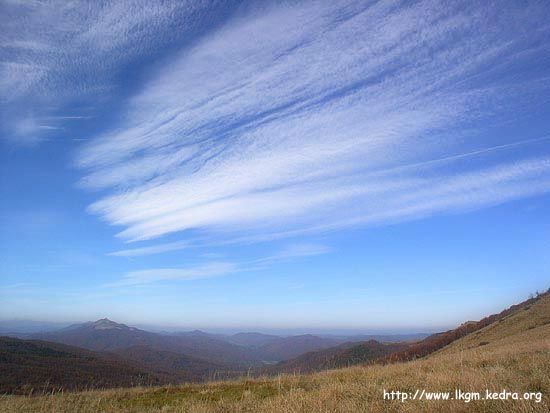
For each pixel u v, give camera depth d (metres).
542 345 19.34
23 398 14.55
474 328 74.75
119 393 16.16
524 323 50.91
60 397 14.59
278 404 10.66
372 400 10.20
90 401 14.12
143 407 13.03
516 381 10.43
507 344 30.72
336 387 12.35
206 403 12.64
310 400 10.63
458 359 17.88
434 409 8.61
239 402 12.27
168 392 16.22
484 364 15.79
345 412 9.19
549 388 9.39
